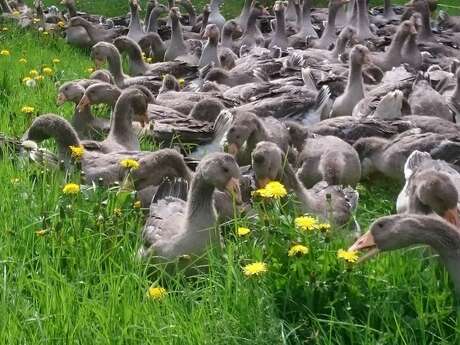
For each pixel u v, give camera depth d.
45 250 3.46
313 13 10.78
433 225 3.20
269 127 4.68
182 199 3.82
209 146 4.84
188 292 3.28
